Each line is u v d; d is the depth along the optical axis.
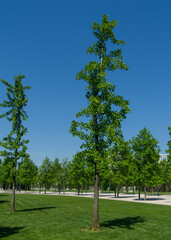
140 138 40.56
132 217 19.08
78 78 15.71
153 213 21.59
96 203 14.41
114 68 15.92
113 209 24.86
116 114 15.09
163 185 87.00
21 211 23.84
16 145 24.08
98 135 15.23
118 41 16.14
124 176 45.62
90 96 15.92
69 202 34.56
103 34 16.03
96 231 13.34
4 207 27.77
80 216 19.78
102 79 15.08
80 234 12.59
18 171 24.31
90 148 14.77
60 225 15.37
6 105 25.25
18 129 25.11
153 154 39.12
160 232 13.12
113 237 11.86
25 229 14.16
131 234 12.57
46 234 12.66
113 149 14.61
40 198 43.38
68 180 65.56
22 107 25.80
